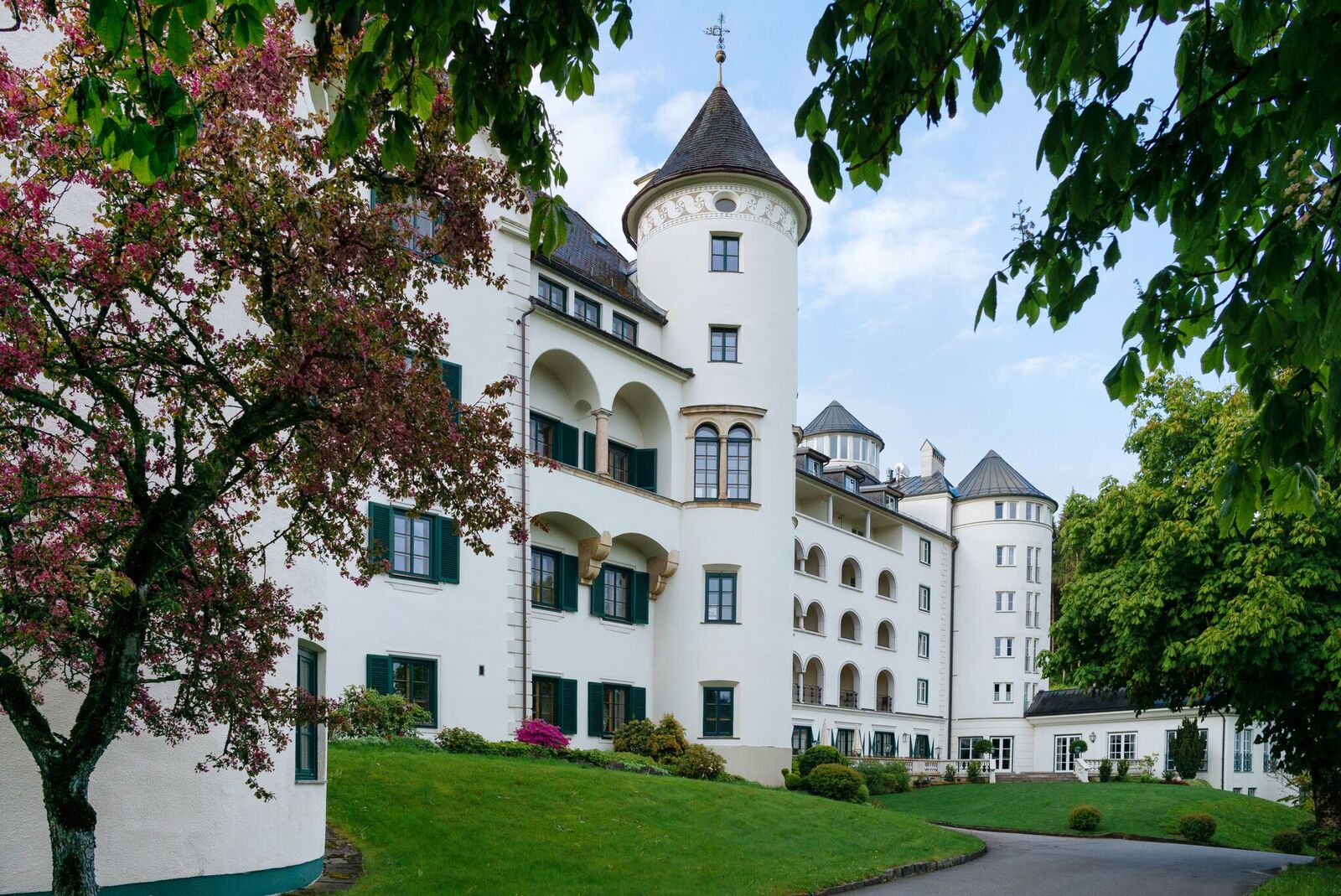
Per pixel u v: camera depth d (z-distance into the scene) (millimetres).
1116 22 5867
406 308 9570
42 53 10891
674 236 36250
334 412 8773
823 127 6719
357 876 13852
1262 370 6562
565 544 30891
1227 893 17984
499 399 27781
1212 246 7074
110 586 6992
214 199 9000
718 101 37531
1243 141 5902
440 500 9586
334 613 23516
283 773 12828
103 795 10766
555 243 7914
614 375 32625
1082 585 24562
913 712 52781
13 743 10180
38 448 9023
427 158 9602
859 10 6164
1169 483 23969
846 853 19828
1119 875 20000
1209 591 21109
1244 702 21594
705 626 33844
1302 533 19750
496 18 6859
